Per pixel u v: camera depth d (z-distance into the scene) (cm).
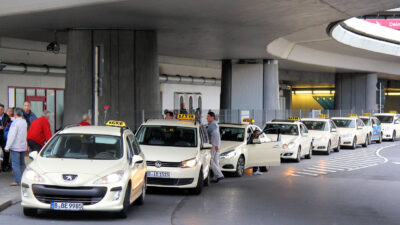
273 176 2411
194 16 2481
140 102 2898
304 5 2255
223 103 4894
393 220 1391
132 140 1505
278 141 2595
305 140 3303
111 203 1235
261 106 4834
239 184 2095
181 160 1711
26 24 2644
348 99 7588
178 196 1739
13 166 1739
